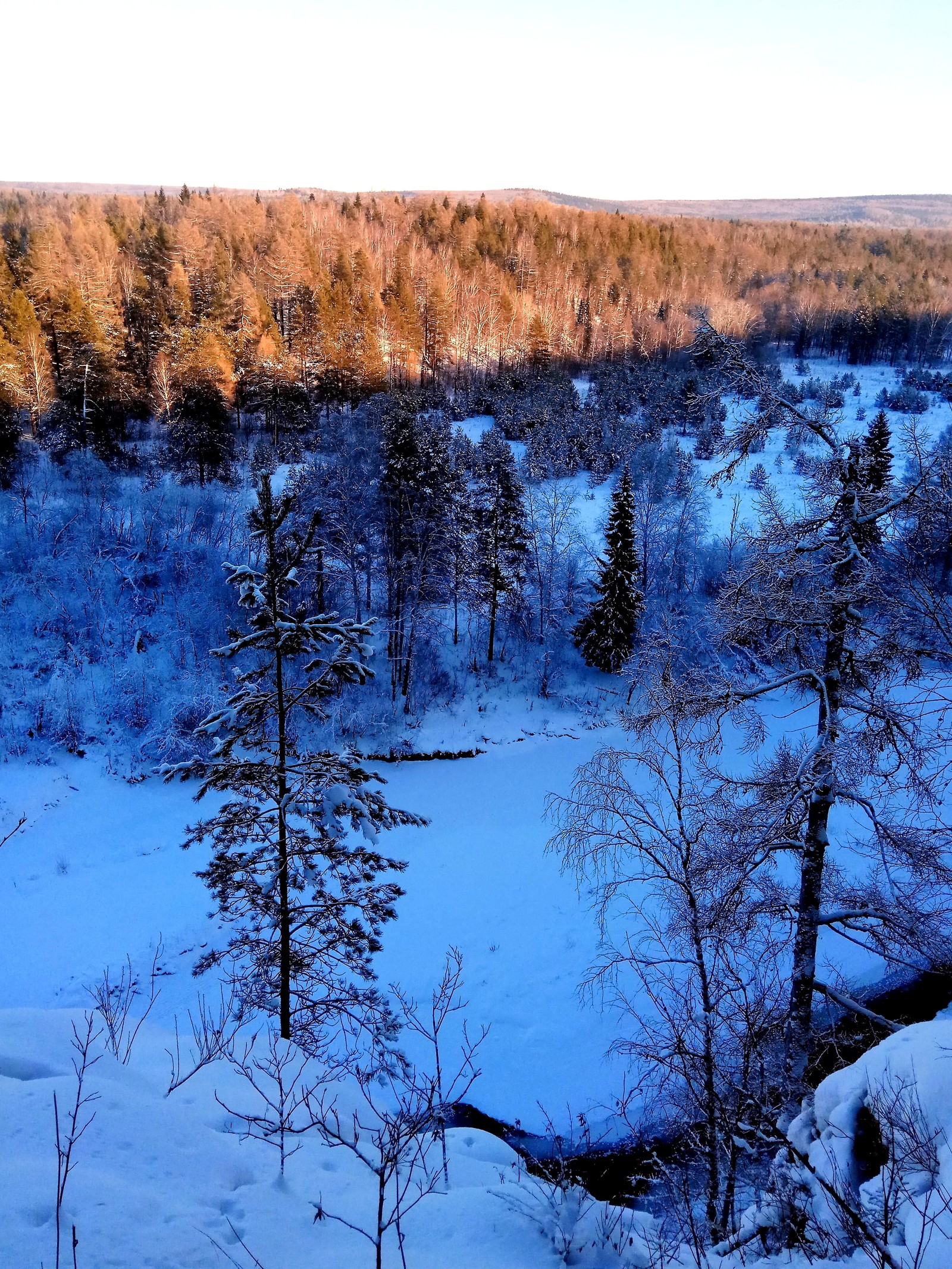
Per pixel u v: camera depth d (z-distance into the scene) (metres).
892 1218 5.41
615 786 9.70
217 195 134.62
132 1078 6.81
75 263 77.06
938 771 8.99
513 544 37.50
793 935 10.75
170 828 27.31
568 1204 5.68
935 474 8.77
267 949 11.06
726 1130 7.02
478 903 22.17
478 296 99.94
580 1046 16.61
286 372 57.09
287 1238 4.84
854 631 9.12
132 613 36.28
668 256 145.25
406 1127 6.96
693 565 43.31
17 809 27.36
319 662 10.99
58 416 47.66
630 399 73.12
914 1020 16.16
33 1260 3.83
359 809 10.54
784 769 9.54
